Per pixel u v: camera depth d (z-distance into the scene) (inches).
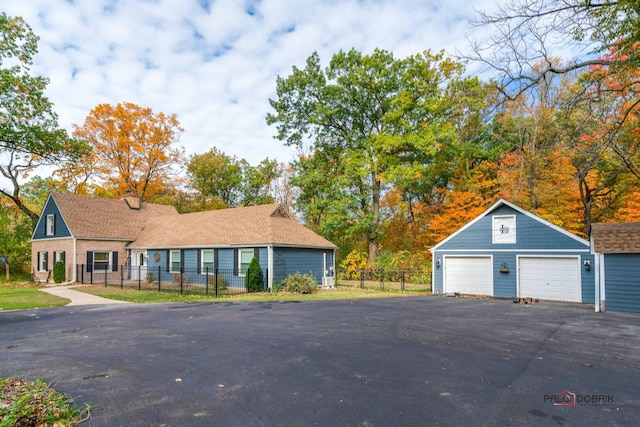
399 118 1062.4
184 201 1747.0
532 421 167.8
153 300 634.8
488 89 433.1
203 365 253.8
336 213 1158.3
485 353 285.3
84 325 403.2
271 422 166.2
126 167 1437.0
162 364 256.7
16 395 195.3
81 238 977.5
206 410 179.9
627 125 585.0
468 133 628.1
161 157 1477.6
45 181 1592.0
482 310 527.5
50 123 1060.5
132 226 1124.5
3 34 920.3
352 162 1100.5
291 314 476.7
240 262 848.9
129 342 322.0
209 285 879.1
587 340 332.5
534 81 406.6
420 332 362.6
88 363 260.1
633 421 168.4
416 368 246.4
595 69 457.7
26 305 559.2
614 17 353.7
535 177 831.7
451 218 1037.8
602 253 541.0
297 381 220.2
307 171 1261.1
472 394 200.1
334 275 962.7
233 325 399.5
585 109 547.2
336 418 169.9
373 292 799.7
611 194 944.3
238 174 1811.0
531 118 815.1
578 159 761.0
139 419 170.2
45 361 265.6
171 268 973.8
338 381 220.1
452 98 757.3
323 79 1155.9
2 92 931.3
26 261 1176.2
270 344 312.2
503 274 736.3
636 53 387.2
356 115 1173.7
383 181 1088.8
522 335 352.2
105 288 829.2
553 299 682.8
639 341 329.7
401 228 1362.0
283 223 916.0
